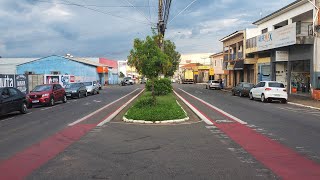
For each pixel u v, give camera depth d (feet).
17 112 67.62
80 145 31.30
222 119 50.11
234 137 34.91
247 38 156.04
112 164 24.22
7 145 32.24
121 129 41.06
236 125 43.78
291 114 57.52
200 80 314.76
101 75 255.70
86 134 37.50
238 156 26.40
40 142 33.35
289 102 84.43
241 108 68.74
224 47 201.26
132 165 23.90
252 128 41.09
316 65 93.97
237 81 180.34
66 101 94.68
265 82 88.17
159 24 98.27
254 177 20.89
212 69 241.55
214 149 29.04
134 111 54.60
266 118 51.39
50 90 83.61
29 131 41.16
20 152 28.86
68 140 34.01
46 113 64.23
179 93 134.00
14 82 98.53
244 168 22.93
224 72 211.20
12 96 61.57
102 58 288.30
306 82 100.68
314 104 77.05
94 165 24.02
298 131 38.73
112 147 30.19
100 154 27.45
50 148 30.27
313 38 94.68
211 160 25.17
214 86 174.91
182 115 50.52
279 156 26.35
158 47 65.62
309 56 96.78
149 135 36.47
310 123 45.78
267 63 131.13
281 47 108.27
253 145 30.68
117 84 290.97
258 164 23.94
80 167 23.54
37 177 21.38
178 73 399.44
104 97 114.73
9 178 21.25
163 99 81.61
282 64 120.06
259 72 140.46
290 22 112.27
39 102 79.36
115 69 321.32
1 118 58.44
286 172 21.91
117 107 73.56
